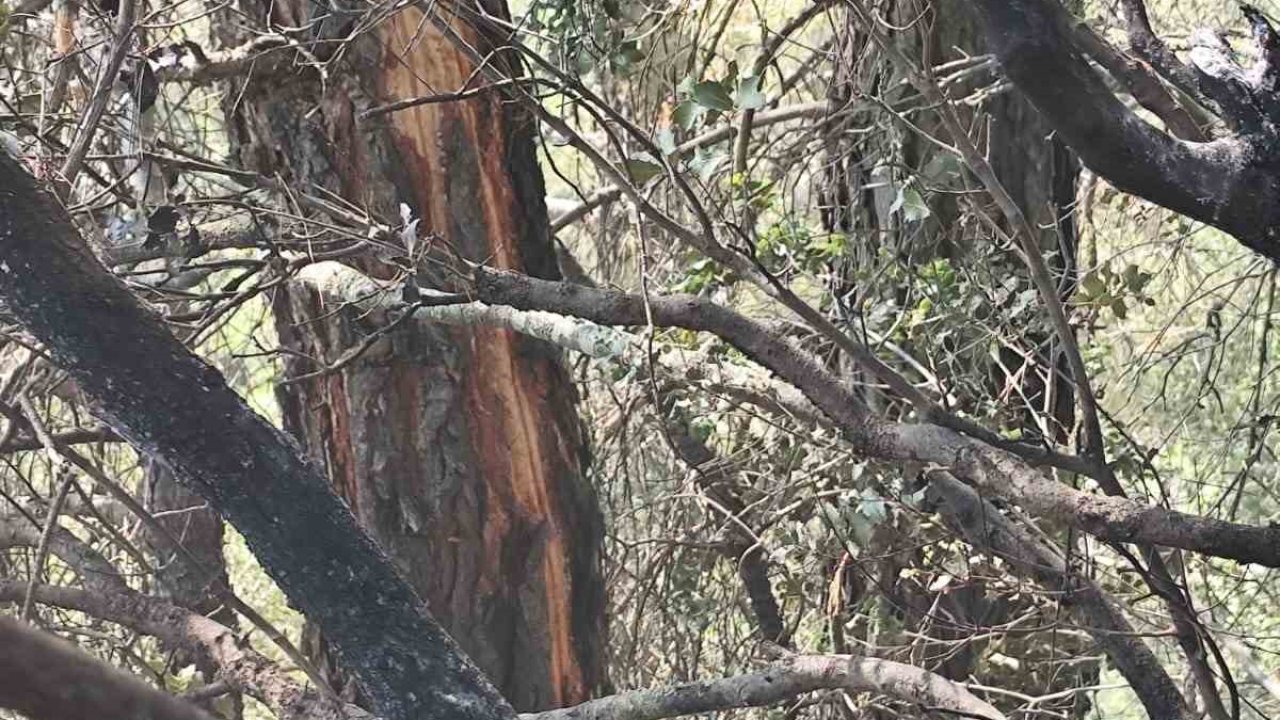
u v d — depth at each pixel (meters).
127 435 1.84
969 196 3.71
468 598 4.48
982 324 3.72
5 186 1.71
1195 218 2.01
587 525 4.69
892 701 4.14
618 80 4.72
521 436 4.47
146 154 3.14
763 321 4.01
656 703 3.43
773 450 4.50
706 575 5.33
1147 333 6.05
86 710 1.04
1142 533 2.47
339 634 1.92
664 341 4.00
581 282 5.35
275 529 1.88
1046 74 1.87
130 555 3.97
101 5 3.49
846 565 3.71
